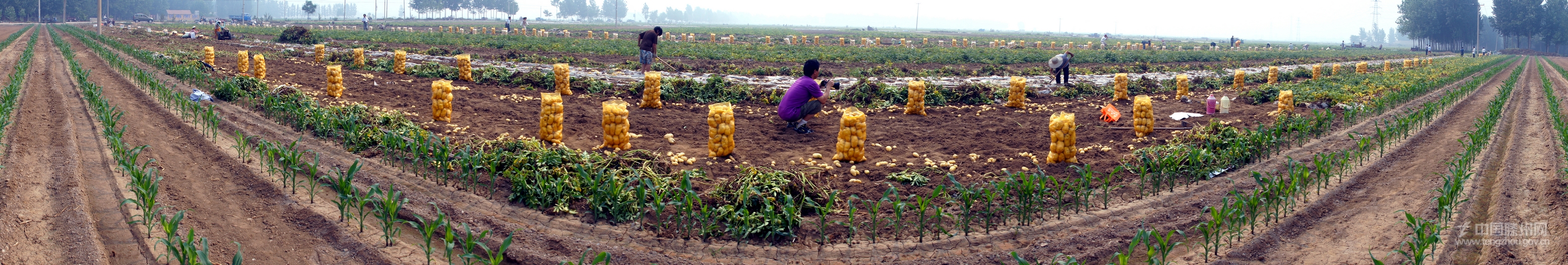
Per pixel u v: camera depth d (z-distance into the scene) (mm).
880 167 10305
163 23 102000
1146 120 12852
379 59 25219
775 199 8031
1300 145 11945
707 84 17719
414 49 34312
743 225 7250
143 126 11211
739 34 92312
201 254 5527
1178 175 9641
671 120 14273
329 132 11172
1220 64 41562
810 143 12039
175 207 7445
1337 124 14766
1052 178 7996
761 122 14117
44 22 120500
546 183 8086
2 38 50156
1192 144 11078
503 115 14016
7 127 10766
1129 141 12586
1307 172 8438
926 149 11797
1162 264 6277
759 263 6711
